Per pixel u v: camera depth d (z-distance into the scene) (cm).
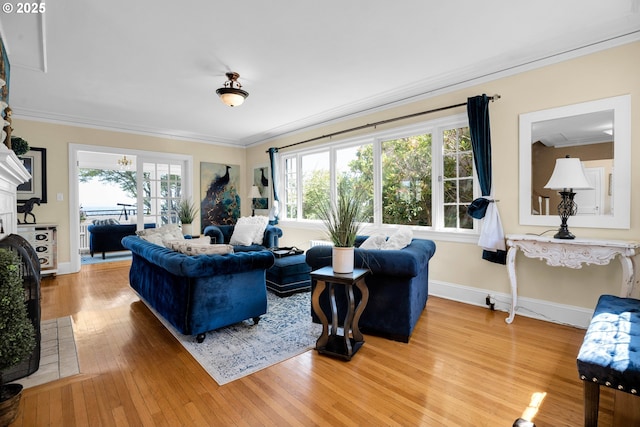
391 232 409
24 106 428
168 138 585
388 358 216
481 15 226
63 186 477
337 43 263
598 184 261
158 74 323
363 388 181
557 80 280
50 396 173
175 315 242
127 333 259
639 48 243
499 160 314
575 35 253
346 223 221
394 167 415
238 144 677
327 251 255
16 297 149
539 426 149
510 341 243
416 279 258
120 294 373
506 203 311
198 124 528
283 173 595
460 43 265
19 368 190
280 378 191
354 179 465
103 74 322
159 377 192
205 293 236
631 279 226
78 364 208
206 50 274
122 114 468
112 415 157
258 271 269
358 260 240
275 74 324
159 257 245
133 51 274
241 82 345
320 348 222
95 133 507
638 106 244
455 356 219
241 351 226
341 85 354
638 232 244
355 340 233
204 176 629
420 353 223
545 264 291
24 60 288
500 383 186
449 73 322
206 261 227
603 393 178
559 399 170
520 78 301
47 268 442
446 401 169
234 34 248
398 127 399
